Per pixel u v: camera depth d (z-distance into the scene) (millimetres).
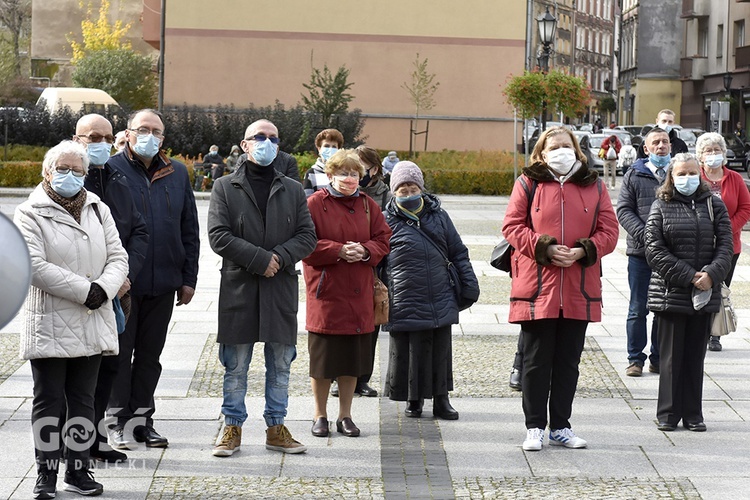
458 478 6449
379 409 8102
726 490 6223
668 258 7297
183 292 7164
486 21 41125
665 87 72062
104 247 6145
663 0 71188
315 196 7344
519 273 7062
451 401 8312
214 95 40844
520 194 7066
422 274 7652
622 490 6219
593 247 6867
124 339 6891
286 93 41000
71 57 61438
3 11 71125
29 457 6734
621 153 34719
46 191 6039
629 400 8344
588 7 103375
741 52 57938
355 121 37062
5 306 3746
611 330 11102
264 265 6613
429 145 41438
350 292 7230
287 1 40812
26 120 37281
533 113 30062
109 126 6727
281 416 6949
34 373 6062
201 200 30047
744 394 8469
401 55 41125
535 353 7051
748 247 18812
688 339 7480
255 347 10031
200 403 8109
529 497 6078
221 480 6355
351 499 6043
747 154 45031
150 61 51594
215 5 40688
